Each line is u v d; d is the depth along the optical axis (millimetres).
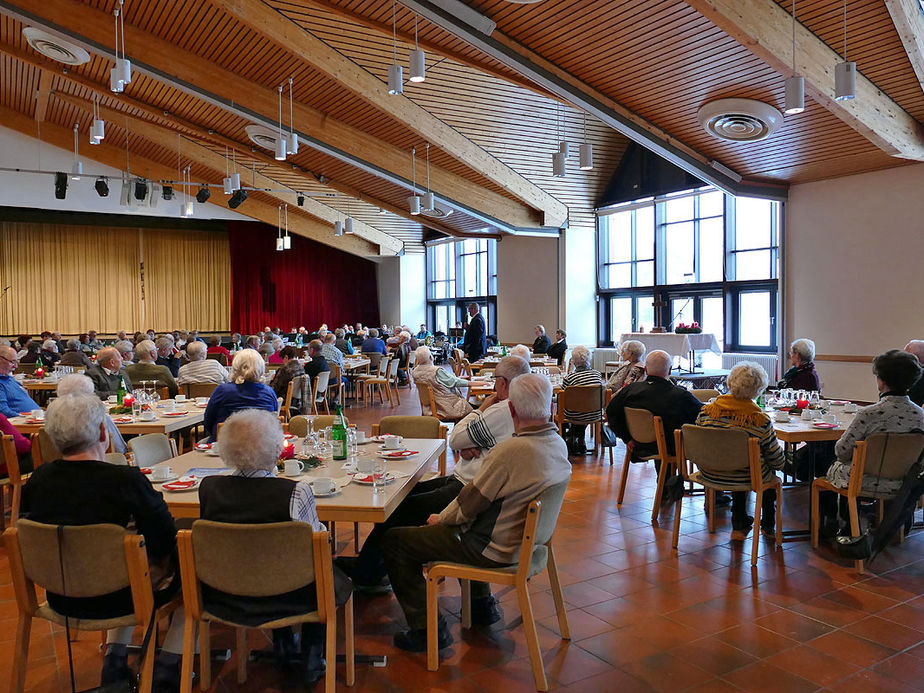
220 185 16156
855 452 3631
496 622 3109
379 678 2633
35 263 16734
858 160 8547
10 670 2695
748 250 11000
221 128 12023
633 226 12969
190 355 6715
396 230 17906
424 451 3576
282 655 2705
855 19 5996
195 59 8836
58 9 7586
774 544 4129
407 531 2840
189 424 4930
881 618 3102
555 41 6883
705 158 8984
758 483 3779
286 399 7172
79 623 2277
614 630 3012
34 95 12742
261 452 2326
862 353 9094
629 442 4945
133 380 6426
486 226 14320
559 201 12852
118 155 15281
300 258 19359
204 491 2350
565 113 10938
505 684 2580
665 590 3443
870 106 6988
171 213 16734
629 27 6547
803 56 6203
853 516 3670
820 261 9508
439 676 2645
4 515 4633
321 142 10367
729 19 5695
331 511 2570
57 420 2293
